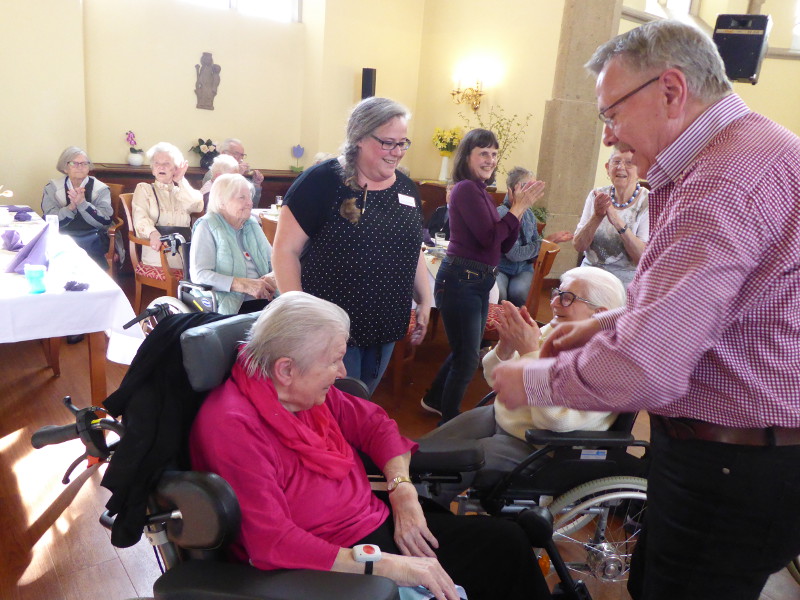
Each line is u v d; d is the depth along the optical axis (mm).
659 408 1126
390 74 7531
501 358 2012
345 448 1536
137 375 1258
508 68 6719
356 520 1418
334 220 1922
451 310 2689
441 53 7457
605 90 1083
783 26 7668
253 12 6668
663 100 1023
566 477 1781
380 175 1916
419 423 3131
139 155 6016
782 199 927
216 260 2977
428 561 1271
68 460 2535
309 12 6938
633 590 1442
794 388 997
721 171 941
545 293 5957
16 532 2086
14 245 3059
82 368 3467
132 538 1150
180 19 6164
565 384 997
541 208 6176
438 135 7238
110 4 5734
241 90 6738
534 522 1534
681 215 955
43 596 1814
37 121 5230
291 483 1359
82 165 4441
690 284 902
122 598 1826
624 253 3002
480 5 6934
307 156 7281
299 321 1330
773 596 1993
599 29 5910
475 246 2629
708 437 1075
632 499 1929
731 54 3312
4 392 3113
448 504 1863
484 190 2643
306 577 1107
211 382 1288
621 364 926
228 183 2980
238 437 1248
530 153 6574
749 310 981
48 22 5125
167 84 6211
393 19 7344
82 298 2395
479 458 1646
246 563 1255
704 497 1101
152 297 5039
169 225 4336
